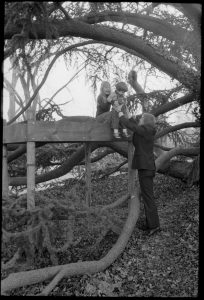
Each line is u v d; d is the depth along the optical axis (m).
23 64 6.28
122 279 5.73
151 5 7.03
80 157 8.81
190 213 7.36
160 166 7.62
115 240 6.61
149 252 6.31
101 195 9.05
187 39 6.82
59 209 5.46
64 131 5.89
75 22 6.22
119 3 6.46
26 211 5.04
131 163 6.59
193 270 5.81
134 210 6.44
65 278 5.62
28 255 5.21
